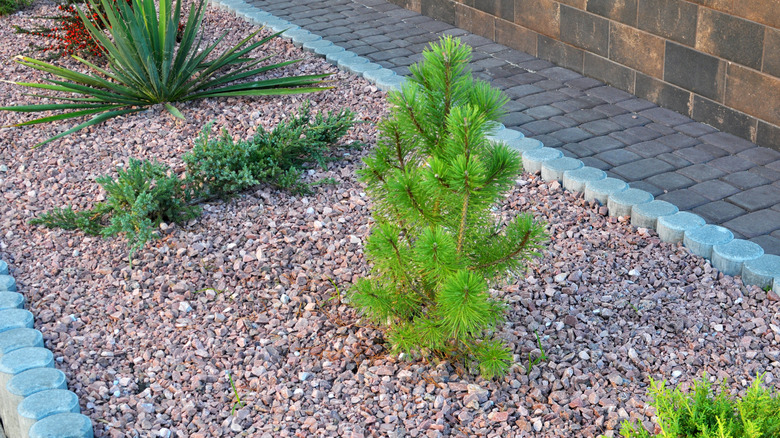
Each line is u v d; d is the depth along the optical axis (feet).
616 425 10.35
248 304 13.39
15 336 12.14
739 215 15.11
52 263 14.83
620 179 16.56
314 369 11.78
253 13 29.07
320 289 13.64
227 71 24.09
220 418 10.94
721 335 12.04
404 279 10.68
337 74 23.16
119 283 14.10
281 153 17.17
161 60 21.29
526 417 10.62
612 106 20.38
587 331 12.27
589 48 22.04
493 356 10.78
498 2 25.11
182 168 17.88
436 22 28.09
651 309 12.68
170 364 12.07
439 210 10.37
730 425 7.66
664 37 19.47
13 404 11.02
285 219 15.93
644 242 14.60
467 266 10.54
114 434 10.58
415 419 10.66
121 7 21.58
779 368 11.23
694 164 17.15
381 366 11.66
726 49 17.85
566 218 15.43
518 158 9.78
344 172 17.67
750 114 17.78
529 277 13.64
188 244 15.11
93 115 21.47
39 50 26.21
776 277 12.78
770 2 16.46
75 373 11.85
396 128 10.42
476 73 23.06
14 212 16.78
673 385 11.04
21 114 21.75
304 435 10.50
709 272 13.57
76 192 17.44
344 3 30.96
